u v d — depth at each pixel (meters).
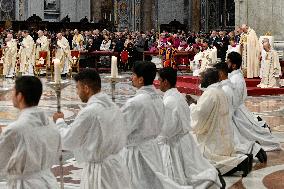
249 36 33.59
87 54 47.81
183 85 32.88
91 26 60.50
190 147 11.27
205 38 54.41
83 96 8.43
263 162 14.59
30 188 6.91
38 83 7.07
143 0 67.00
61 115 8.99
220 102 12.56
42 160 7.05
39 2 60.28
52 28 58.81
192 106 12.64
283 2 35.84
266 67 31.52
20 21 57.06
